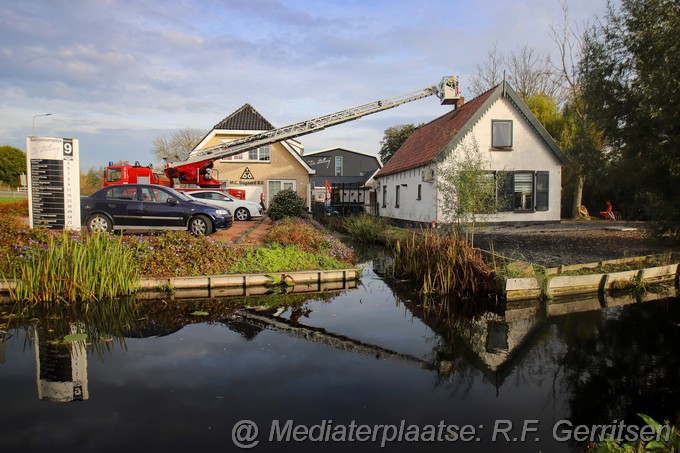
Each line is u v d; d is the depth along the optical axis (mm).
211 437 3471
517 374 4934
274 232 12117
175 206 12445
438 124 23125
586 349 5711
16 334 5836
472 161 11461
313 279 9539
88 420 3668
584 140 13617
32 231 8414
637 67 11375
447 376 4836
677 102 10172
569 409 4164
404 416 3947
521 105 18719
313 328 6434
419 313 7406
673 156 10914
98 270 7535
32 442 3324
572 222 21953
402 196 22953
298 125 21109
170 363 4930
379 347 5711
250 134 26141
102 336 5812
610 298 8422
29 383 4355
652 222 11859
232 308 7367
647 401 4348
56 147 9648
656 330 6461
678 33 10086
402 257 10914
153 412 3834
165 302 7598
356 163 47812
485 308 7773
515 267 8656
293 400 4152
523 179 19219
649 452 3008
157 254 8688
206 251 9195
